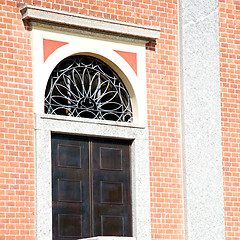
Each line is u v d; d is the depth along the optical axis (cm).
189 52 2331
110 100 2220
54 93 2139
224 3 2452
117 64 2214
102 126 2166
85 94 2183
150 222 2200
